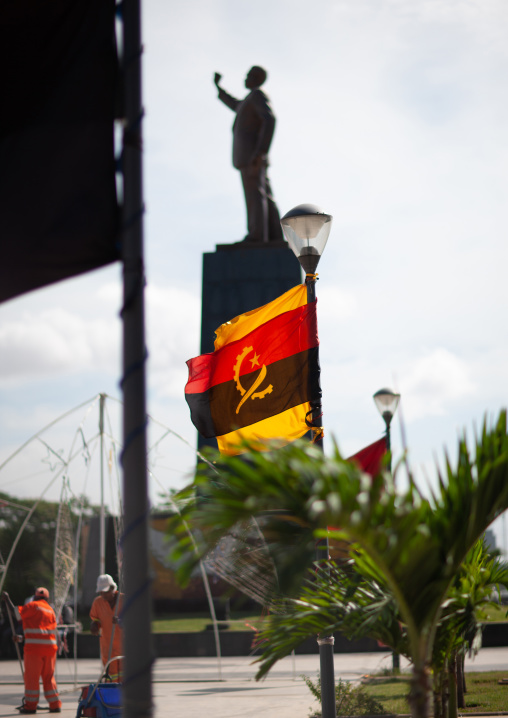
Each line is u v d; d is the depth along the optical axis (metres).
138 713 3.82
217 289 23.62
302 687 15.80
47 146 4.48
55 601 18.11
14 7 4.59
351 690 11.23
